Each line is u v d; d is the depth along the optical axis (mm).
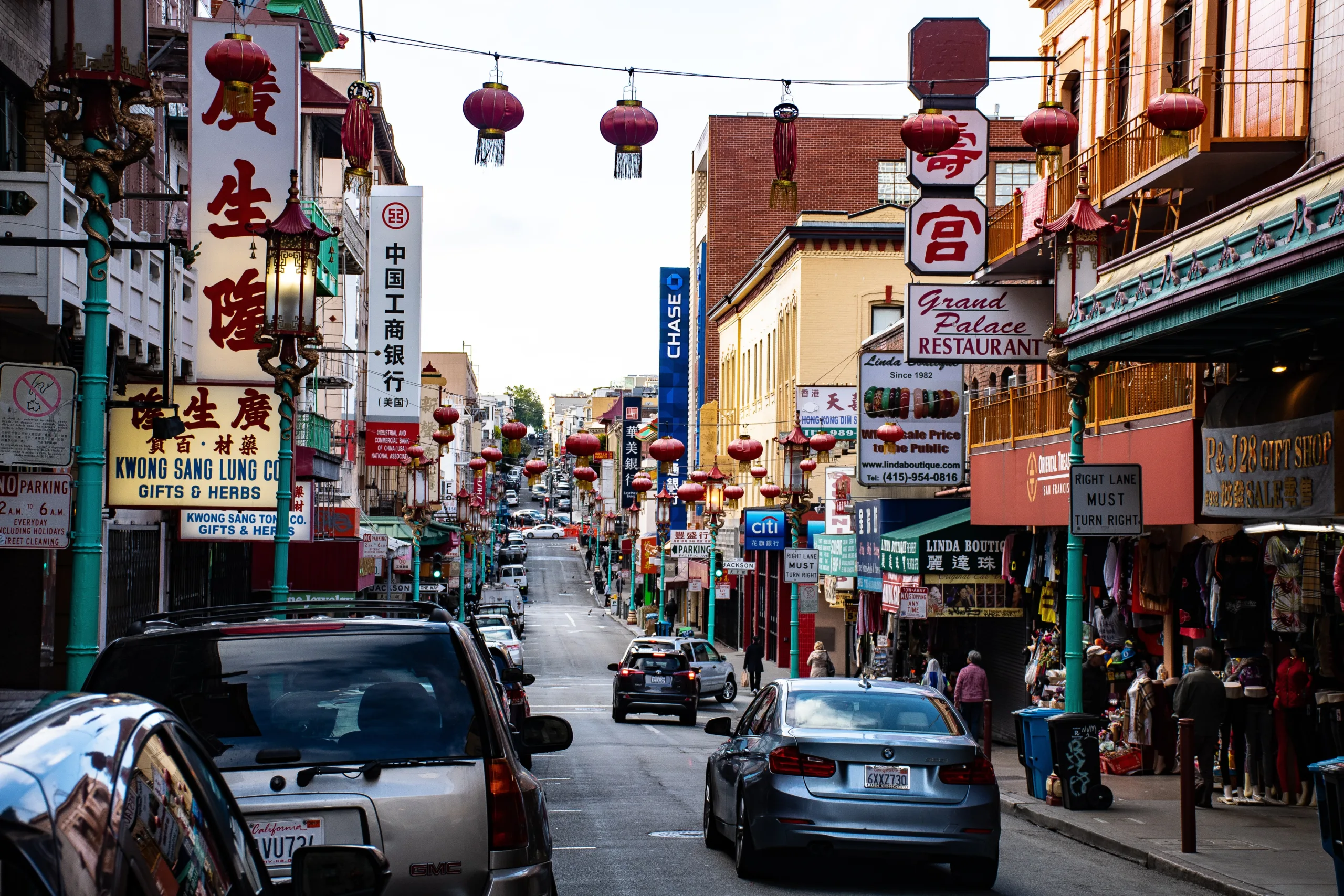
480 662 6199
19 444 10609
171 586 26672
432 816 5414
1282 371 15367
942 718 11281
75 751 2557
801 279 46094
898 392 29547
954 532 27328
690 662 33250
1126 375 19609
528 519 182500
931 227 21469
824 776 10602
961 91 21344
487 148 12539
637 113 12375
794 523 35406
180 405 19234
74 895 2191
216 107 19438
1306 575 15422
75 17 10531
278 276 17969
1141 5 21500
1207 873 11531
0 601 18797
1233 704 16781
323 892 3936
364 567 39469
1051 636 24641
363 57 14273
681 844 12984
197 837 3205
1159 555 19797
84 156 10453
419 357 37219
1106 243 22344
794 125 13656
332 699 5660
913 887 10992
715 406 62375
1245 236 12117
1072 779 15711
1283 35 17656
